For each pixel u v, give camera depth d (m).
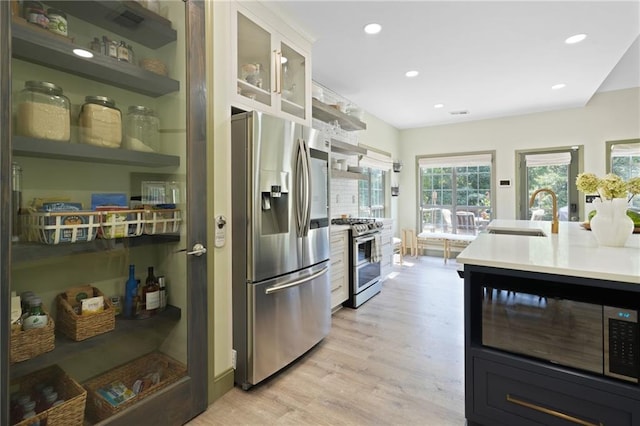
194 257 1.73
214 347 1.88
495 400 1.51
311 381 2.07
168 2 1.70
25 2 1.20
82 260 1.50
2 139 1.10
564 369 1.36
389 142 6.41
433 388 1.99
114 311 1.55
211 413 1.76
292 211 2.20
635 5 2.45
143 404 1.49
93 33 1.49
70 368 1.45
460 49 3.19
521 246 1.94
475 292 1.64
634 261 1.44
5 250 1.11
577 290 1.46
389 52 3.24
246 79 2.28
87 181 1.50
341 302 3.36
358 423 1.67
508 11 2.53
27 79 1.28
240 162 1.96
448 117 5.90
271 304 2.04
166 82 1.68
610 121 4.99
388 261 4.63
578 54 3.31
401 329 2.90
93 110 1.46
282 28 2.52
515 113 5.61
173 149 1.75
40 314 1.29
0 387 1.10
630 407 1.23
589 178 1.91
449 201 6.46
